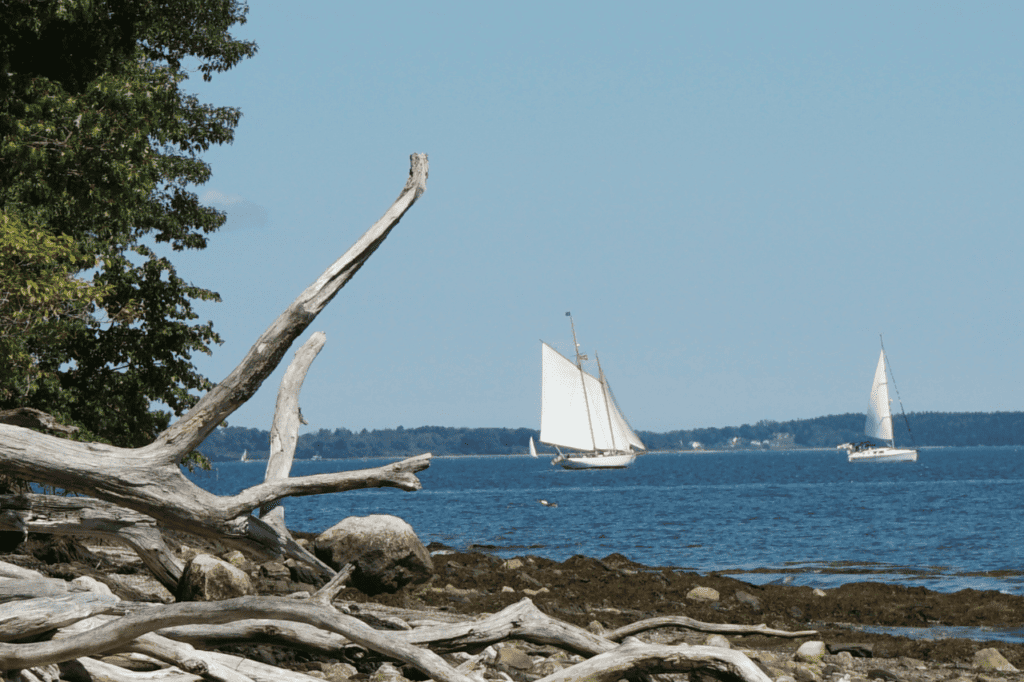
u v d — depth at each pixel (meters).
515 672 34.53
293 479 29.12
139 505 27.27
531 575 71.44
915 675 43.03
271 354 26.61
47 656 22.11
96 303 77.12
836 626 57.75
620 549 120.44
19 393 74.12
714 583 70.06
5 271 58.62
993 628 57.16
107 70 77.38
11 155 68.81
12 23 67.06
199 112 112.62
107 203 78.56
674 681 34.03
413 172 28.50
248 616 23.86
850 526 162.12
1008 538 134.88
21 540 45.94
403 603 52.28
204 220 112.50
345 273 27.00
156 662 25.52
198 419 27.22
